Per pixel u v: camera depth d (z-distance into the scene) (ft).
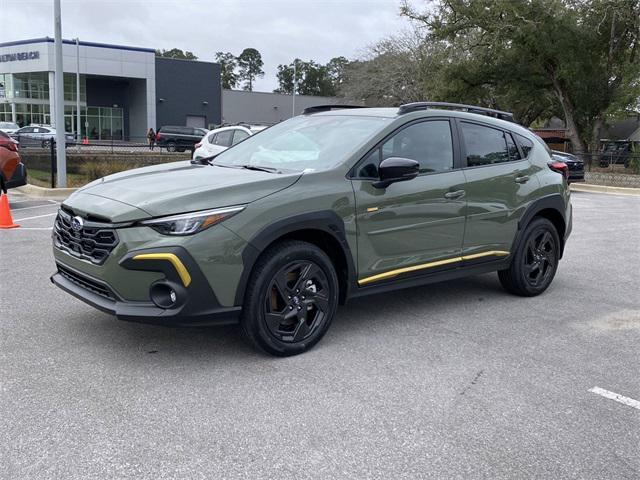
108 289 12.64
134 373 12.77
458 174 16.92
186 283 12.19
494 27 93.40
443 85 106.22
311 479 9.16
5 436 10.09
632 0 88.79
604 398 12.33
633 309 18.79
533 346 15.23
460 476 9.39
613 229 36.01
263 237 12.94
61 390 11.87
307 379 12.74
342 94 164.86
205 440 10.17
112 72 167.53
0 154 35.45
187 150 92.94
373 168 15.12
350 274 14.71
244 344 14.64
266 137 17.98
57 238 14.60
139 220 12.27
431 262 16.48
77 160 61.87
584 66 93.35
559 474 9.57
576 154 89.45
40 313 16.53
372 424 10.91
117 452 9.72
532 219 19.47
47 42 157.38
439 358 14.19
